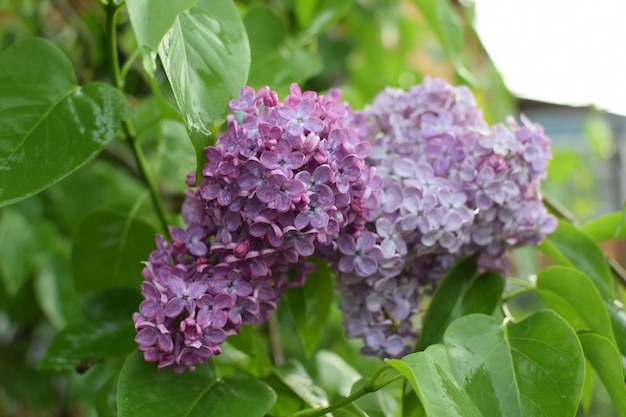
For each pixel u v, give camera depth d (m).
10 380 1.25
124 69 0.70
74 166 0.60
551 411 0.55
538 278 0.66
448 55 0.87
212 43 0.58
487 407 0.55
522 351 0.57
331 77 1.24
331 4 0.90
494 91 1.15
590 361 0.63
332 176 0.57
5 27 1.15
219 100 0.58
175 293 0.57
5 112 0.61
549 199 0.80
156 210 0.77
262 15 0.79
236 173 0.56
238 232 0.58
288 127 0.56
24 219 1.13
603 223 0.75
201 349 0.57
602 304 0.64
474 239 0.64
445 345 0.57
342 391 0.79
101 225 0.76
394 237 0.61
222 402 0.58
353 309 0.64
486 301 0.64
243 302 0.58
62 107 0.62
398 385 0.89
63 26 1.14
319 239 0.57
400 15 1.18
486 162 0.63
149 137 1.05
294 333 1.18
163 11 0.52
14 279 1.07
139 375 0.59
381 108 0.67
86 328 0.69
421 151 0.64
